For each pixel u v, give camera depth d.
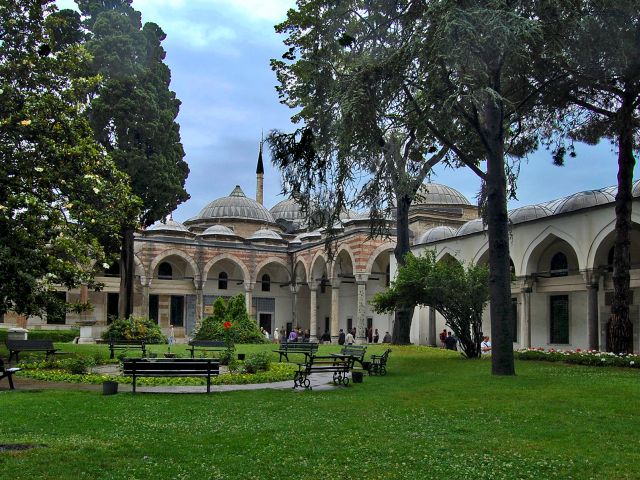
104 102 30.42
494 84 15.67
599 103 21.66
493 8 14.05
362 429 8.95
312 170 17.23
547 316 30.86
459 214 42.72
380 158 18.30
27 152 18.33
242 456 7.22
